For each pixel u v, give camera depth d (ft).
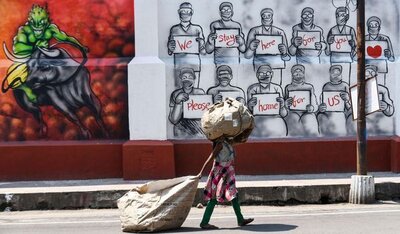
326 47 46.75
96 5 45.24
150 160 44.04
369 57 46.98
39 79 45.06
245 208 37.86
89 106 45.21
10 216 36.06
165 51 45.60
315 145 45.70
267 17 46.16
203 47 45.78
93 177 44.62
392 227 29.81
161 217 29.12
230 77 45.65
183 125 45.47
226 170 29.78
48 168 44.52
